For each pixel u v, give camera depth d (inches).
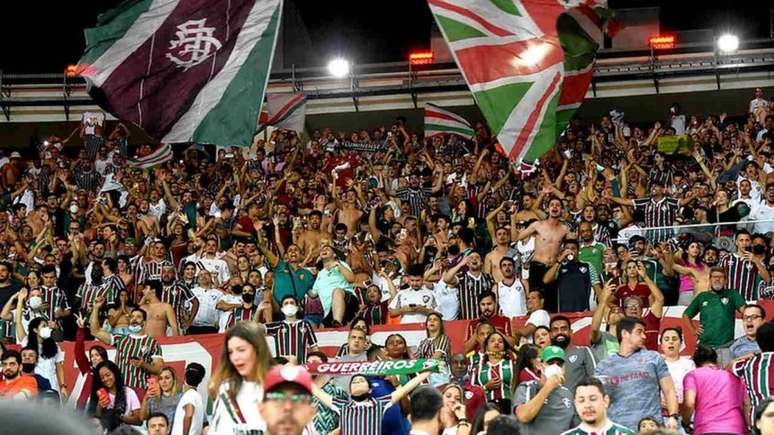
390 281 1082.7
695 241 1100.5
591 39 913.5
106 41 910.4
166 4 914.1
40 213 1510.8
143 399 903.7
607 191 1373.0
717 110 1969.7
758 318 822.5
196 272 1179.9
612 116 1835.6
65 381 1025.5
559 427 645.9
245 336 339.6
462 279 1054.4
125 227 1445.6
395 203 1503.4
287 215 1389.0
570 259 1049.5
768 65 1918.1
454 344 990.4
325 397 635.5
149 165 1786.4
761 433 494.0
